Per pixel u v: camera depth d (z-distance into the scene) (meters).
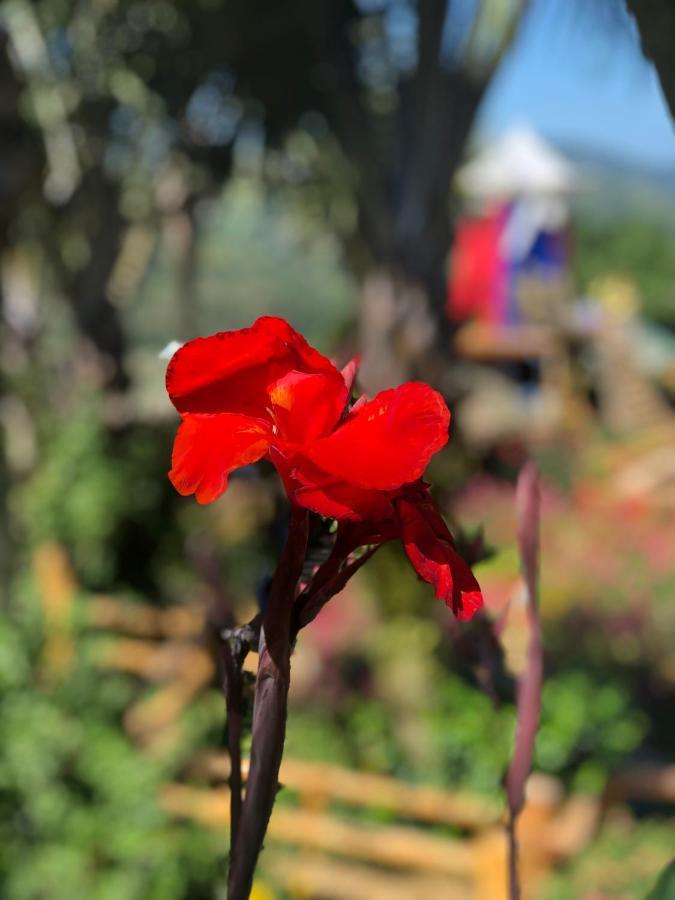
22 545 6.57
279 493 1.10
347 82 9.68
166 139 12.12
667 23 1.10
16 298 12.38
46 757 4.37
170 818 4.18
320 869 4.03
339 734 5.20
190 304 15.09
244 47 10.68
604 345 15.62
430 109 9.16
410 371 8.80
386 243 9.16
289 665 0.61
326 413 0.63
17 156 6.71
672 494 11.02
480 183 15.37
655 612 7.34
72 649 4.86
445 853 3.78
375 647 5.56
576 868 3.88
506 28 8.97
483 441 7.68
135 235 15.75
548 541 8.45
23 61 11.16
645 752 6.21
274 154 12.30
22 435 7.50
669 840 4.20
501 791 0.90
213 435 0.62
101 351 10.59
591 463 12.10
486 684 1.00
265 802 0.60
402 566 5.89
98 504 6.43
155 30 10.99
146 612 5.16
